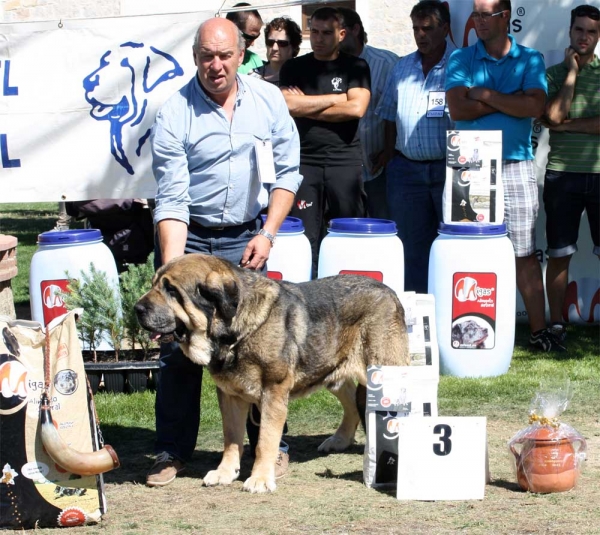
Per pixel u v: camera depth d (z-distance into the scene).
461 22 9.08
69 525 4.51
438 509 4.70
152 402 7.09
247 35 9.96
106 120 7.87
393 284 7.56
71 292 7.64
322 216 8.73
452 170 7.73
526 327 9.49
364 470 5.19
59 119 7.88
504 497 4.89
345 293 5.40
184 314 4.79
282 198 5.43
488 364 7.70
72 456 4.41
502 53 8.02
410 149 8.51
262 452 5.12
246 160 5.30
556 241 8.62
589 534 4.29
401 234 8.73
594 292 9.42
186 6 16.98
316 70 8.48
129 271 7.92
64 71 7.84
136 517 4.67
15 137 7.91
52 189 7.96
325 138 8.48
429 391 5.12
